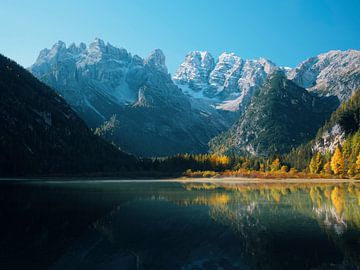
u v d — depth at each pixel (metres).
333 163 182.75
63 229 46.25
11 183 144.75
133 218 54.78
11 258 33.12
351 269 29.66
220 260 32.81
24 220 52.50
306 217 53.97
